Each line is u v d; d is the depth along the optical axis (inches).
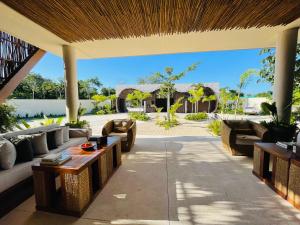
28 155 91.5
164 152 150.3
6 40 162.4
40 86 704.4
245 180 98.6
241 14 107.8
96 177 89.3
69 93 187.3
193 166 119.3
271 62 253.6
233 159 132.0
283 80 149.1
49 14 105.7
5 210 72.3
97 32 133.7
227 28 129.0
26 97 631.8
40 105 538.0
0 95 152.7
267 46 187.3
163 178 101.8
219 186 92.1
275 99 157.1
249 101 625.6
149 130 277.9
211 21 116.3
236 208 73.8
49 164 71.7
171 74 378.9
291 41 142.9
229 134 138.1
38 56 194.2
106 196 83.4
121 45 180.2
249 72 261.9
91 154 86.1
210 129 260.1
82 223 65.6
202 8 99.6
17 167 83.1
